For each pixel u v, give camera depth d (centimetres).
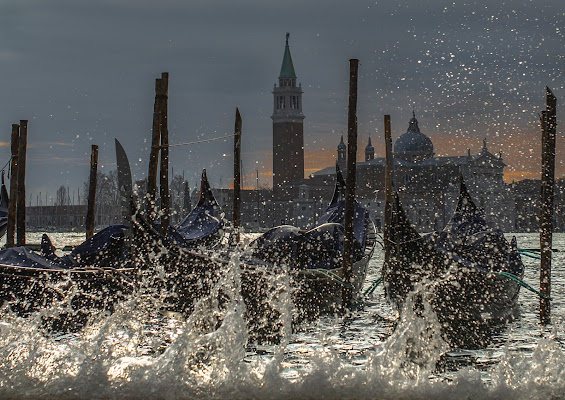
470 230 1948
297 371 1145
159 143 2039
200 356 1067
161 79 2025
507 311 1664
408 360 1108
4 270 1543
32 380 1023
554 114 1552
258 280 1511
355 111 1811
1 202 2617
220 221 2195
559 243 6850
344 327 1611
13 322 1422
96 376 1031
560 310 1847
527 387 1009
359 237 2050
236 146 2280
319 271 1636
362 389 1027
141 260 1479
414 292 1457
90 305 1555
